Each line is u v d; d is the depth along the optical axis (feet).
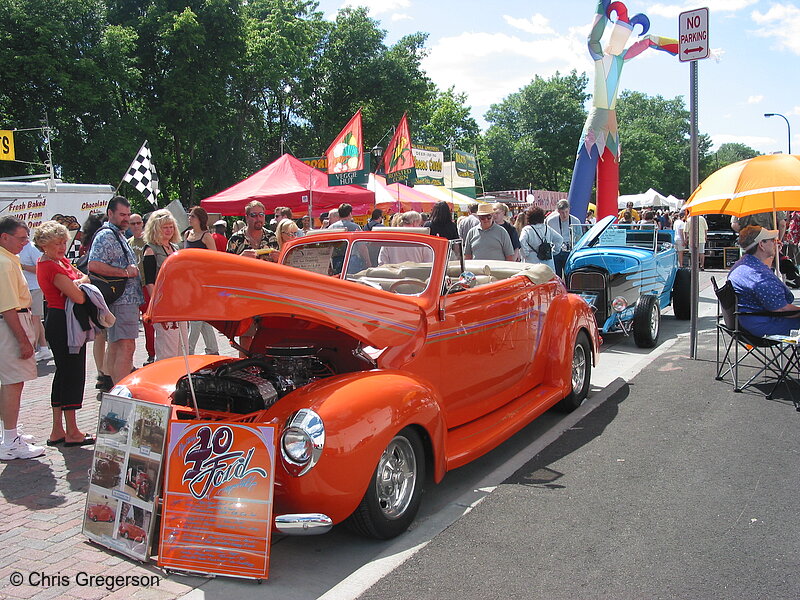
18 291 16.35
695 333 26.43
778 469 14.83
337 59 126.21
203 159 101.14
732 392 21.38
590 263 29.14
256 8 107.04
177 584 10.44
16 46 74.33
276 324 14.24
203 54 89.51
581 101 205.57
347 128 38.75
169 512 10.80
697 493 13.62
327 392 11.21
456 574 10.59
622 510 12.88
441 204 25.35
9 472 15.58
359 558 11.30
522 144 190.19
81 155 82.23
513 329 17.10
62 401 17.19
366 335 12.44
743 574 10.44
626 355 27.94
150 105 90.33
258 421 11.14
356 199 43.86
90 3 79.66
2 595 10.07
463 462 13.61
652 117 306.96
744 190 22.71
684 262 56.44
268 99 123.44
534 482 14.46
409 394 11.94
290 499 10.62
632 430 17.87
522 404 17.37
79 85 75.00
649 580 10.29
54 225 16.71
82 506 13.64
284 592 10.18
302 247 16.42
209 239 23.61
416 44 132.05
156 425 11.21
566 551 11.28
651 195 120.06
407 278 14.73
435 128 166.30
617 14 43.47
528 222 31.07
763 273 21.01
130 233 31.83
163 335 20.97
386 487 11.84
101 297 17.11
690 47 25.18
